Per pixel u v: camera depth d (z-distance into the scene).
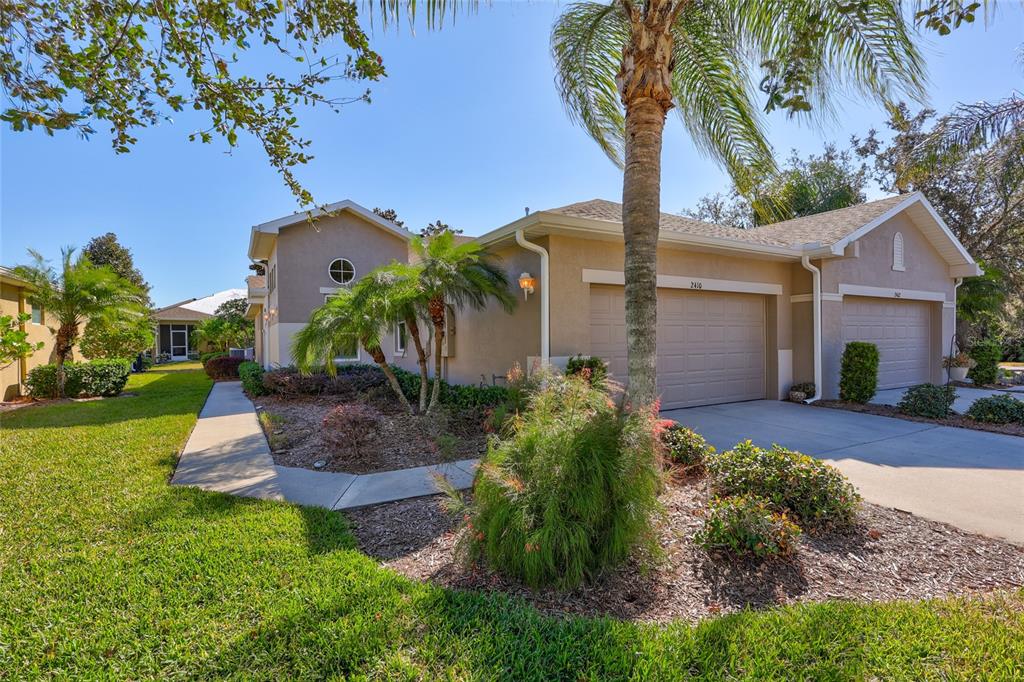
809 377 10.88
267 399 12.34
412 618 2.64
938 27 3.75
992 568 3.34
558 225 7.70
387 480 5.40
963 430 7.79
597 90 6.72
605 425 3.29
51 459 6.26
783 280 11.16
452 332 12.20
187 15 3.52
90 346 16.94
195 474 5.66
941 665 2.27
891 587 3.10
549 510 2.99
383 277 7.71
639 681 2.18
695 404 10.06
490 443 3.67
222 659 2.35
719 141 6.66
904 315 13.08
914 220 12.91
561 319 8.40
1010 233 15.38
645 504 3.15
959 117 6.71
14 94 3.31
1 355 3.93
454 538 3.73
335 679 2.20
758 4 5.29
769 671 2.24
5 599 2.93
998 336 17.48
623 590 3.05
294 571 3.21
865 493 4.83
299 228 14.96
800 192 12.84
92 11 3.35
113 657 2.41
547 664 2.29
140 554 3.51
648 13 5.18
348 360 15.21
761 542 3.31
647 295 5.19
